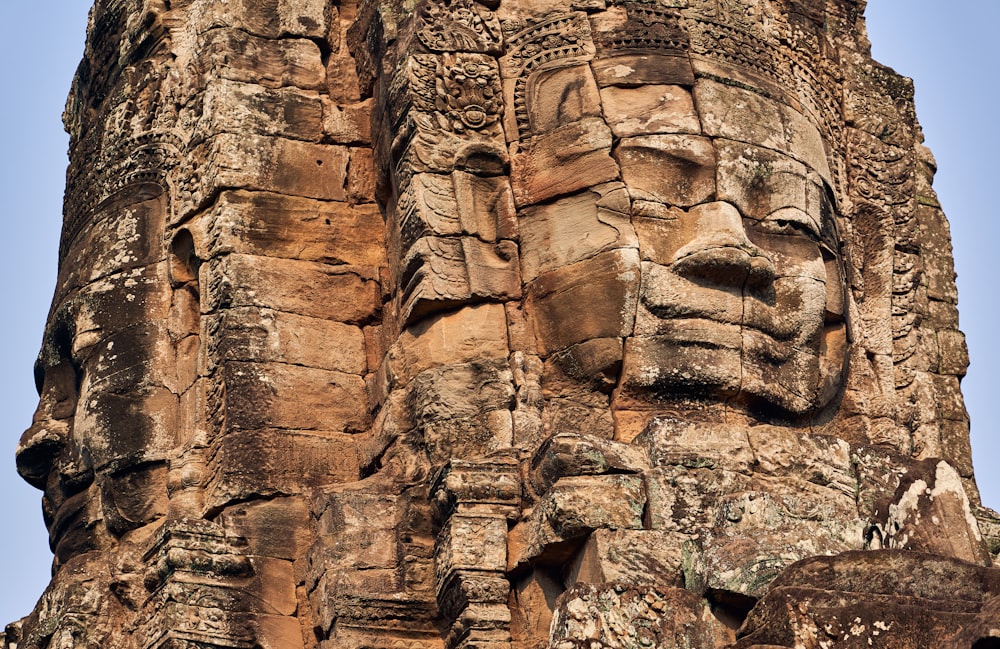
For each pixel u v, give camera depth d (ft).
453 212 59.82
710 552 52.13
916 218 68.23
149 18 68.49
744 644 47.93
